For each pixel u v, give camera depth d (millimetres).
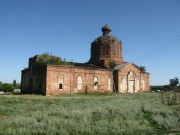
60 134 10742
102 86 53531
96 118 15445
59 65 45875
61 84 45906
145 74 63781
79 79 49281
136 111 18109
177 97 27094
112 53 59562
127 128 12102
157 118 14742
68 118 15016
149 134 11109
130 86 58531
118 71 55844
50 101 28781
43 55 49188
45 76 44094
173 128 12633
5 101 28188
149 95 45094
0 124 12867
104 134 11094
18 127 12188
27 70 51750
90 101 28891
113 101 28812
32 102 27359
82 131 11383
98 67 56125
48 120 13531
